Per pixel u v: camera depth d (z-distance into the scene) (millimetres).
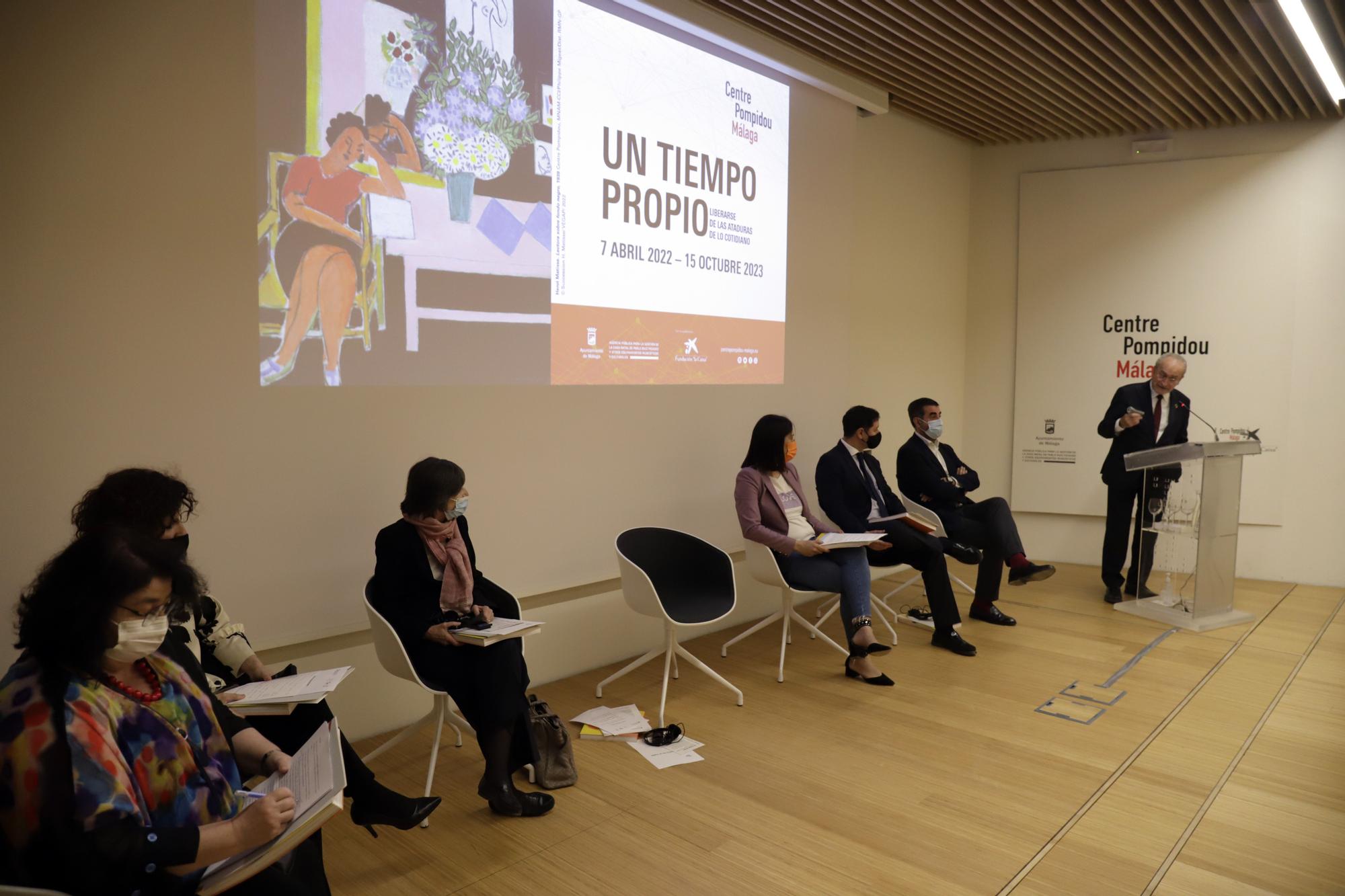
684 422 4492
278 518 3000
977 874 2408
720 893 2311
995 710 3680
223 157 2807
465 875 2393
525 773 3027
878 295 6133
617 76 4043
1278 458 6172
